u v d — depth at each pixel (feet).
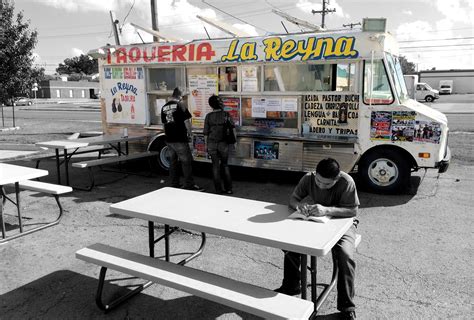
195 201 12.64
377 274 13.21
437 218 18.39
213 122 21.99
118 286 12.60
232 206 12.10
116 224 18.04
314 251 8.93
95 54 28.68
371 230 17.04
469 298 11.73
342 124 22.16
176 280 9.96
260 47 23.41
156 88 27.53
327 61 21.93
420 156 20.99
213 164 22.48
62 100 203.51
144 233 16.96
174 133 22.70
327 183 10.92
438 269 13.53
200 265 13.98
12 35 50.47
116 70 28.60
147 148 27.96
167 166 27.63
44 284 12.75
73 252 15.12
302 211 10.92
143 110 27.99
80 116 88.69
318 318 10.84
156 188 24.20
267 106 23.85
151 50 26.86
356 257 14.48
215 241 16.11
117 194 22.88
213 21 25.73
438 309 11.18
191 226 10.60
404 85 24.22
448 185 23.91
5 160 32.71
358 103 21.66
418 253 14.76
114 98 29.07
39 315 11.09
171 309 11.40
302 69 22.82
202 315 11.08
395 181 21.77
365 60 21.17
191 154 24.39
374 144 21.68
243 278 13.08
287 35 22.76
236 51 24.09
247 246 15.60
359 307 11.31
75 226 17.84
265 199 21.68
